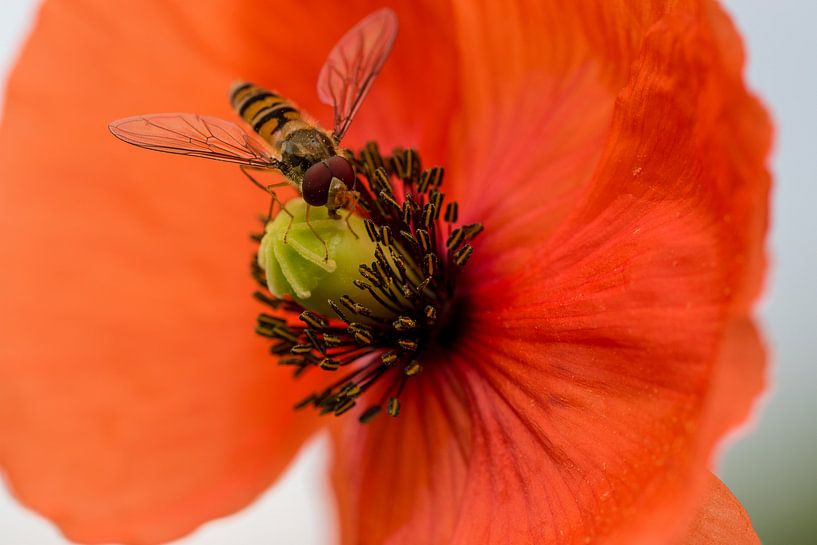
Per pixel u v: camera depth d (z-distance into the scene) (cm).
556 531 11
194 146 12
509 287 12
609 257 11
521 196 12
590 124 12
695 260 10
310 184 12
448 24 12
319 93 12
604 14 11
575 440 11
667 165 11
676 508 10
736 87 10
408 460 12
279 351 12
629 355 11
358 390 12
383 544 12
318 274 12
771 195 9
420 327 12
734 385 9
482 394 12
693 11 10
